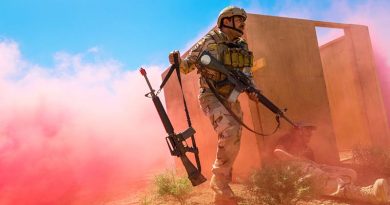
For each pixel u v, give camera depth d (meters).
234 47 3.39
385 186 2.98
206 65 3.26
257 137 4.23
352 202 3.20
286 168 3.18
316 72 4.89
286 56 4.70
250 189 3.28
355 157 4.63
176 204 3.65
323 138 4.73
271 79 4.52
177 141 3.10
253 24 4.52
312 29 5.04
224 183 3.32
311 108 4.73
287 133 4.12
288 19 4.85
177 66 3.33
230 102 3.26
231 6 3.43
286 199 3.00
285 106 4.53
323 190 3.33
